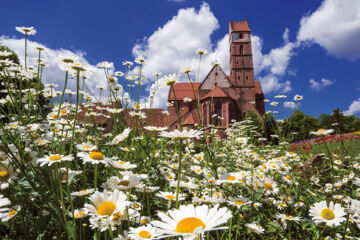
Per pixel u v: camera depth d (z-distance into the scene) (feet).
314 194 10.96
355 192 9.71
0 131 6.32
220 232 6.82
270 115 19.39
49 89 12.12
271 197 8.96
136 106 13.23
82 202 6.30
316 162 17.31
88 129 12.98
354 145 27.73
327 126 13.28
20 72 8.73
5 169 5.73
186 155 10.98
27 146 7.09
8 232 6.31
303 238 7.80
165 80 7.64
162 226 3.10
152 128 7.28
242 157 14.69
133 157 10.05
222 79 143.54
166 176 9.32
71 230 4.15
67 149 8.12
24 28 9.56
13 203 6.09
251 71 145.48
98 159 5.19
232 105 137.39
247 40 150.00
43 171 4.90
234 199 5.70
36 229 6.02
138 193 7.25
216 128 15.07
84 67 5.39
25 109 9.25
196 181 9.08
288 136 18.10
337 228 7.87
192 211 3.30
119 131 10.80
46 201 4.49
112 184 4.85
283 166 10.94
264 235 7.89
